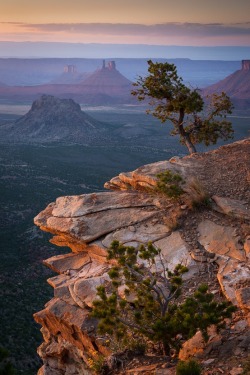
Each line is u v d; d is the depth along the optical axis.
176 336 10.65
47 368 14.00
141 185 16.48
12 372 7.61
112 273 10.66
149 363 9.80
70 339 12.65
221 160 17.58
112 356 10.23
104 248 14.06
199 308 9.81
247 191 15.12
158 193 15.80
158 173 16.36
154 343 10.44
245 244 12.83
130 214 15.05
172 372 8.96
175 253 13.23
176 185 15.01
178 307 10.52
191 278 12.39
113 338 11.43
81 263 14.45
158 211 14.95
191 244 13.45
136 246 13.77
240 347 9.27
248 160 17.09
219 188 15.45
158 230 14.21
